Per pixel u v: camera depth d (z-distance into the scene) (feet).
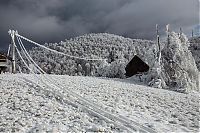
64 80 100.27
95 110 52.80
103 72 234.99
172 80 145.18
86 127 41.24
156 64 149.69
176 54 149.89
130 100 69.41
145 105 64.80
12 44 146.72
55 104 55.42
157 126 46.37
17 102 55.52
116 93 79.00
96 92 76.33
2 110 49.19
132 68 207.51
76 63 532.32
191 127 48.88
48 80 94.79
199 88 148.25
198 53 362.74
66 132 37.76
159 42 160.04
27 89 72.02
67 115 47.32
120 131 40.98
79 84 92.07
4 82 84.74
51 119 44.32
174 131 44.29
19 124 40.75
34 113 47.37
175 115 56.95
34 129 38.29
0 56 159.53
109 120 46.01
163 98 80.12
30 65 182.09
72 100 60.85
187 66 148.56
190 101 81.41
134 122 46.70
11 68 155.53
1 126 39.45
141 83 151.33
